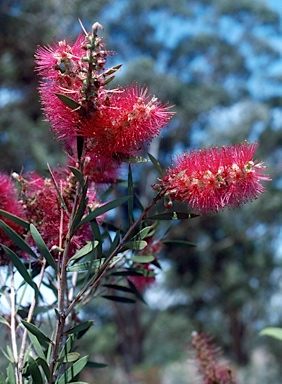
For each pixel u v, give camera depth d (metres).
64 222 1.41
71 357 1.25
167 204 1.25
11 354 1.34
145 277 1.77
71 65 1.23
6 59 11.61
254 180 1.22
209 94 17.17
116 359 18.39
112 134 1.23
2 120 11.97
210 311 18.33
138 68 15.97
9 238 1.43
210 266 17.36
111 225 1.61
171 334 19.34
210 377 1.79
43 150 11.60
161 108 1.24
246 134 17.11
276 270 18.27
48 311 1.61
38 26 11.41
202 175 1.21
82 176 1.23
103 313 17.61
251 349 18.98
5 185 1.44
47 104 1.27
